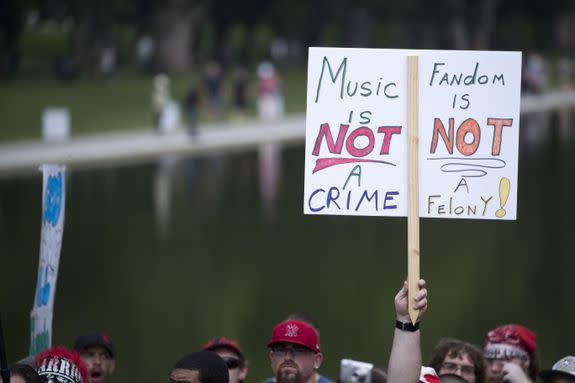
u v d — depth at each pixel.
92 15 150.38
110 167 82.00
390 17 192.88
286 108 128.38
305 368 14.16
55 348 12.95
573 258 52.25
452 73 12.95
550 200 68.75
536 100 133.12
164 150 89.44
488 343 15.28
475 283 46.31
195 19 156.00
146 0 163.75
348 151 13.00
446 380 14.72
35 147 86.44
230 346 15.95
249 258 53.28
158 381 32.31
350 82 13.02
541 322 39.41
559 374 13.30
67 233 58.72
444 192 12.95
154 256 53.47
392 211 12.99
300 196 71.00
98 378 16.19
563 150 90.50
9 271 48.75
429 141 12.98
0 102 116.00
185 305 43.56
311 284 47.50
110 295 45.56
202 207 66.62
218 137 99.06
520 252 54.00
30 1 139.00
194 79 147.88
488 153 12.95
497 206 12.95
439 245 56.19
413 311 12.16
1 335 11.67
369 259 53.28
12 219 60.28
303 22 191.75
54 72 161.75
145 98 126.00
